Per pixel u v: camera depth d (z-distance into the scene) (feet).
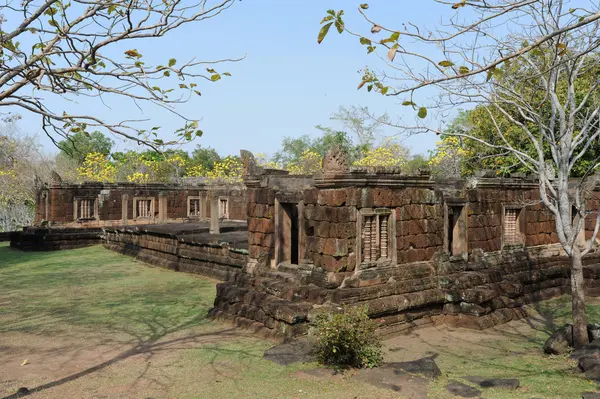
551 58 26.32
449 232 41.37
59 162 128.06
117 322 33.47
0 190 100.48
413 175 33.45
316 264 30.66
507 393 19.94
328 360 23.99
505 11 13.97
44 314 35.78
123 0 17.70
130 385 21.84
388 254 32.22
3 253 68.95
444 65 14.58
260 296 31.24
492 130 45.03
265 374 22.99
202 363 24.75
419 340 29.71
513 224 42.27
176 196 86.74
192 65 17.57
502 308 34.65
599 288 42.68
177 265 55.06
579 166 49.60
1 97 16.78
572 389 20.43
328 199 30.04
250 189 36.45
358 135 110.22
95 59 17.63
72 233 73.41
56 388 21.52
